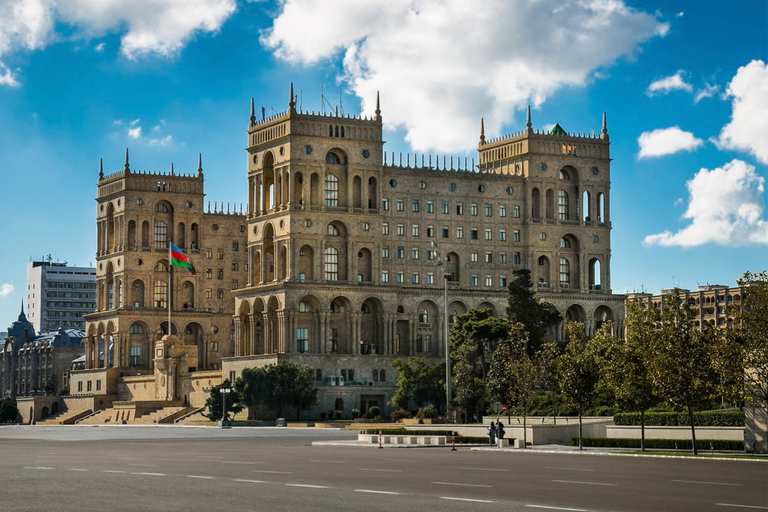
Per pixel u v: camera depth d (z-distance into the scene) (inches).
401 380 7657.5
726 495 2027.6
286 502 1852.9
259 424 7367.1
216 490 2060.8
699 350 3703.3
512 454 3659.0
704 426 4121.6
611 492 2075.5
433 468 2763.3
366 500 1889.8
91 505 1803.6
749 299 3599.9
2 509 1743.4
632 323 4055.1
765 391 3501.5
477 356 7559.1
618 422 4606.3
